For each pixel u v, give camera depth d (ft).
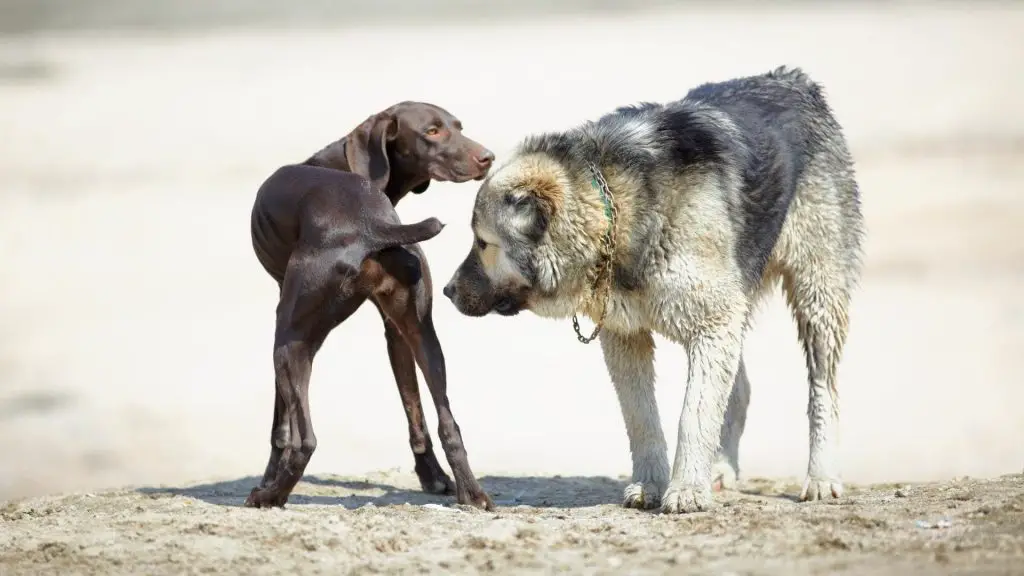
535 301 30.89
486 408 55.98
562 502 34.24
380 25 220.02
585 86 142.31
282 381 28.50
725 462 35.55
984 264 75.20
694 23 199.93
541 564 24.11
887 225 84.12
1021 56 148.46
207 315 71.67
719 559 23.81
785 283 34.50
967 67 142.41
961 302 68.95
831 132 34.47
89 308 73.15
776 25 190.29
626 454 49.90
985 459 47.93
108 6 245.45
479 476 39.06
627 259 29.71
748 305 31.14
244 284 77.82
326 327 28.58
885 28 179.32
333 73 159.53
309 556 25.00
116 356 64.75
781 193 31.78
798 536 25.20
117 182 104.88
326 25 223.30
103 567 24.45
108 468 48.49
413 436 34.32
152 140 122.11
